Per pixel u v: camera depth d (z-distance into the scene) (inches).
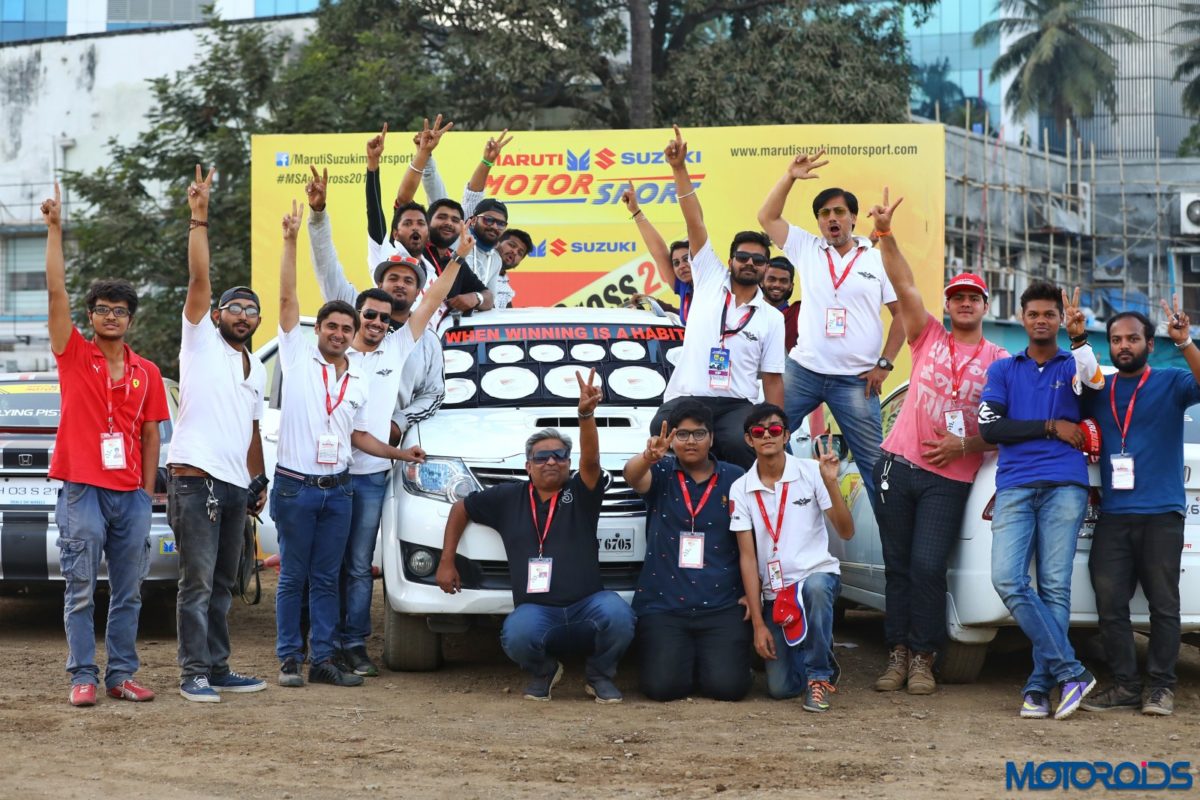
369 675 288.8
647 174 573.0
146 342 782.5
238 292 259.6
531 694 264.8
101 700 256.8
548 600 262.2
